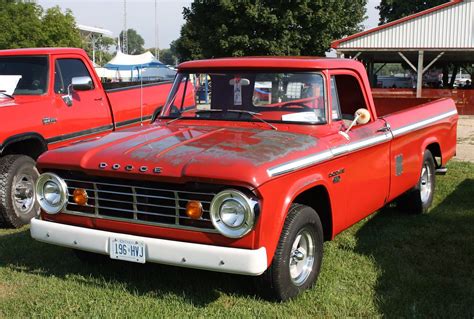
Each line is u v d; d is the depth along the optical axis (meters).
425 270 4.83
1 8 35.56
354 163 4.75
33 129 6.51
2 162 6.33
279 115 4.67
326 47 32.97
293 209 4.04
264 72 4.80
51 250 5.36
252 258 3.53
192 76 5.14
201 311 3.95
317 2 31.80
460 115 23.81
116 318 3.83
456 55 28.70
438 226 6.12
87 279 4.57
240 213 3.54
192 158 3.77
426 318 3.88
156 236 3.84
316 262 4.32
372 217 6.48
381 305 4.08
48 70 6.98
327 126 4.57
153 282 4.50
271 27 31.28
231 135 4.34
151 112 8.64
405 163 5.85
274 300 4.04
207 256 3.61
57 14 36.56
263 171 3.60
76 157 4.10
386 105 7.78
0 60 7.22
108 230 4.03
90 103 7.44
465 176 8.75
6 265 4.95
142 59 33.88
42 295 4.26
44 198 4.25
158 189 3.79
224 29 31.16
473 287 4.41
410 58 32.19
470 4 24.52
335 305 4.06
